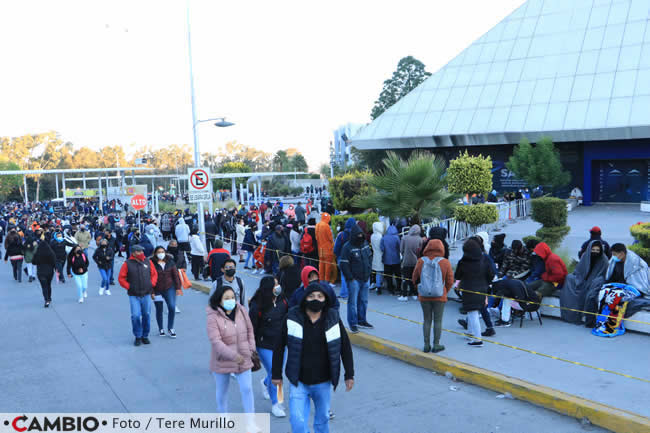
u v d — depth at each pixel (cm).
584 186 3109
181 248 1788
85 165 16575
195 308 1227
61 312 1226
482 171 2005
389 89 5506
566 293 895
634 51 3134
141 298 907
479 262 790
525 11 3753
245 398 540
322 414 463
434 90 3678
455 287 1050
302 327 453
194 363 797
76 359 837
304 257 1309
